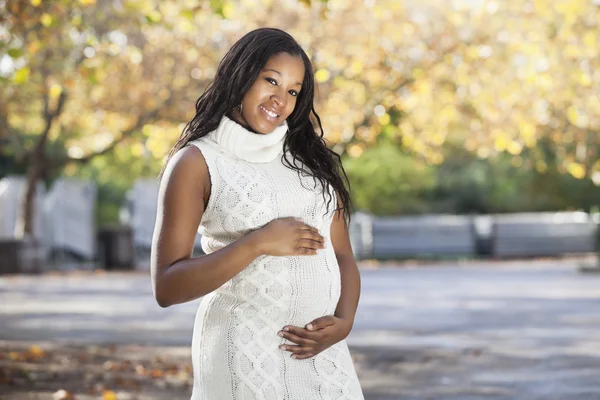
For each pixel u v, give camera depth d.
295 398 3.71
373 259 31.73
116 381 8.90
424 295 18.11
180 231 3.69
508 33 23.22
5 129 26.05
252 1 23.17
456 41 23.73
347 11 23.50
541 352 10.77
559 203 42.94
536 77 21.62
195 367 3.82
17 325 13.55
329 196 3.89
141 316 14.73
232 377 3.71
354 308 3.95
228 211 3.74
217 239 3.81
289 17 23.44
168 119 24.66
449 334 12.36
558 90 22.05
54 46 15.19
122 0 16.81
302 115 3.92
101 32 19.64
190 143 3.79
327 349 3.83
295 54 3.83
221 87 3.81
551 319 13.98
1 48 11.16
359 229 31.97
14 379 8.98
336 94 23.91
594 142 27.92
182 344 11.52
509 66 23.78
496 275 23.61
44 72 19.83
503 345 11.32
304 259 3.76
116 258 28.55
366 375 9.35
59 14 11.91
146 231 31.09
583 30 20.30
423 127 26.38
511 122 24.23
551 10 20.42
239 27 23.86
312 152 3.94
